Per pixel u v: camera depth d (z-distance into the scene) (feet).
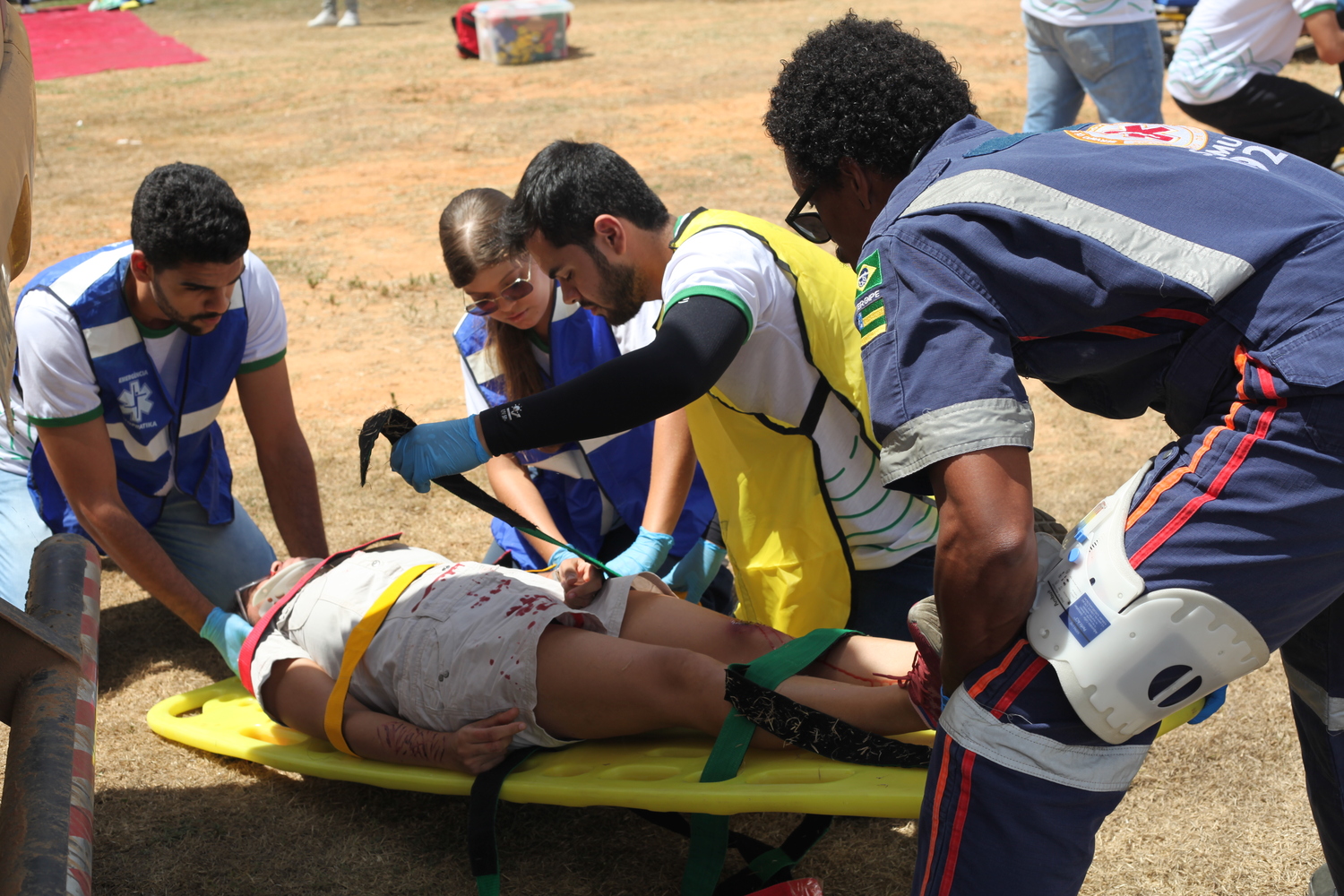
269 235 26.73
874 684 7.98
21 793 4.23
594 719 8.10
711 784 7.32
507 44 47.65
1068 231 5.07
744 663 7.88
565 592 8.93
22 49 6.88
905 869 7.87
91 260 10.05
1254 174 5.23
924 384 5.10
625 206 7.54
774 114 6.34
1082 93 22.44
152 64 51.42
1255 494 5.03
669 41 51.90
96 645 5.76
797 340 7.49
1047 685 5.42
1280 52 20.65
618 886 7.73
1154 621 5.16
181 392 10.52
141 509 10.87
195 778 9.11
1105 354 5.30
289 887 7.78
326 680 8.96
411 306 21.68
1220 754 8.98
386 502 14.05
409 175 31.86
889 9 57.06
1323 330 4.86
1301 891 7.57
